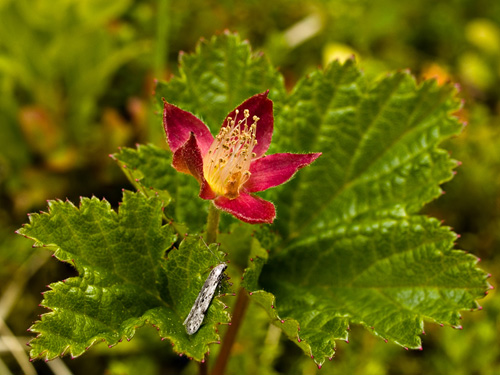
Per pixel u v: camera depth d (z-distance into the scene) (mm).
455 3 371
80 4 275
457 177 272
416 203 178
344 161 183
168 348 227
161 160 178
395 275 173
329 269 178
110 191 265
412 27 356
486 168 276
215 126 185
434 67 315
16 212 255
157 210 162
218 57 185
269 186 161
